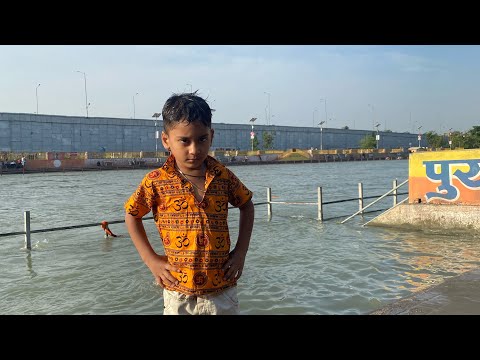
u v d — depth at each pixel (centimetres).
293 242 1041
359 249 940
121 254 947
